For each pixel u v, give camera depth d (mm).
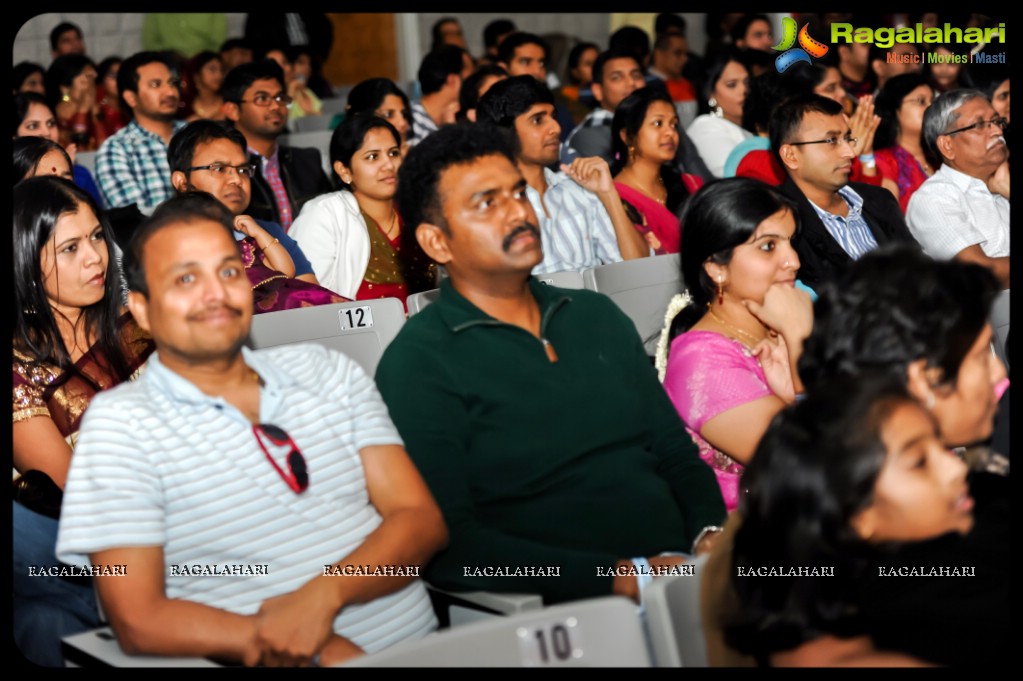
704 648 1273
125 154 4883
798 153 3160
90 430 1582
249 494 1627
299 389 1715
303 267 3266
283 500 1645
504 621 1198
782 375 2131
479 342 1946
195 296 1593
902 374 1317
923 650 1135
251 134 4465
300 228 3312
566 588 1791
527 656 1195
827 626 1131
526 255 1922
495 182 1921
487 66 4934
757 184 2150
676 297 2365
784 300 2127
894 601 1135
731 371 2121
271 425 1660
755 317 2195
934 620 1135
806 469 1087
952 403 1347
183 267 1594
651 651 1257
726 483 2172
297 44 7500
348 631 1668
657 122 3836
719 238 2131
